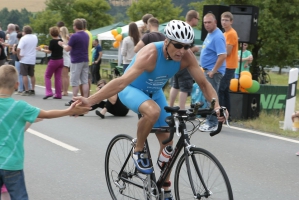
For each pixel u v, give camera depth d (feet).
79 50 45.73
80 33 45.75
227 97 37.78
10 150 14.44
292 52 95.40
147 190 18.02
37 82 71.36
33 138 32.01
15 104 14.62
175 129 16.28
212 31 35.01
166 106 16.70
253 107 39.55
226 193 15.06
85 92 47.24
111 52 128.47
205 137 32.91
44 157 27.17
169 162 17.22
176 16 168.86
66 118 39.88
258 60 100.53
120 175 19.85
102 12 192.75
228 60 36.96
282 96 43.88
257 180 23.56
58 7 191.31
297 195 21.57
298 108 50.62
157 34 37.50
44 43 185.78
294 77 36.19
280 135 34.17
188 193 16.72
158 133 18.21
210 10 42.86
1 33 63.87
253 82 39.68
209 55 35.09
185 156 16.48
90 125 36.96
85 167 25.27
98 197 20.80
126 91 17.65
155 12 167.12
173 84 38.22
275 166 26.09
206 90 17.78
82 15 186.91
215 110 16.56
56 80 51.55
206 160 15.78
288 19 96.73
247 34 40.11
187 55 17.53
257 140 32.27
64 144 30.32
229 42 36.58
